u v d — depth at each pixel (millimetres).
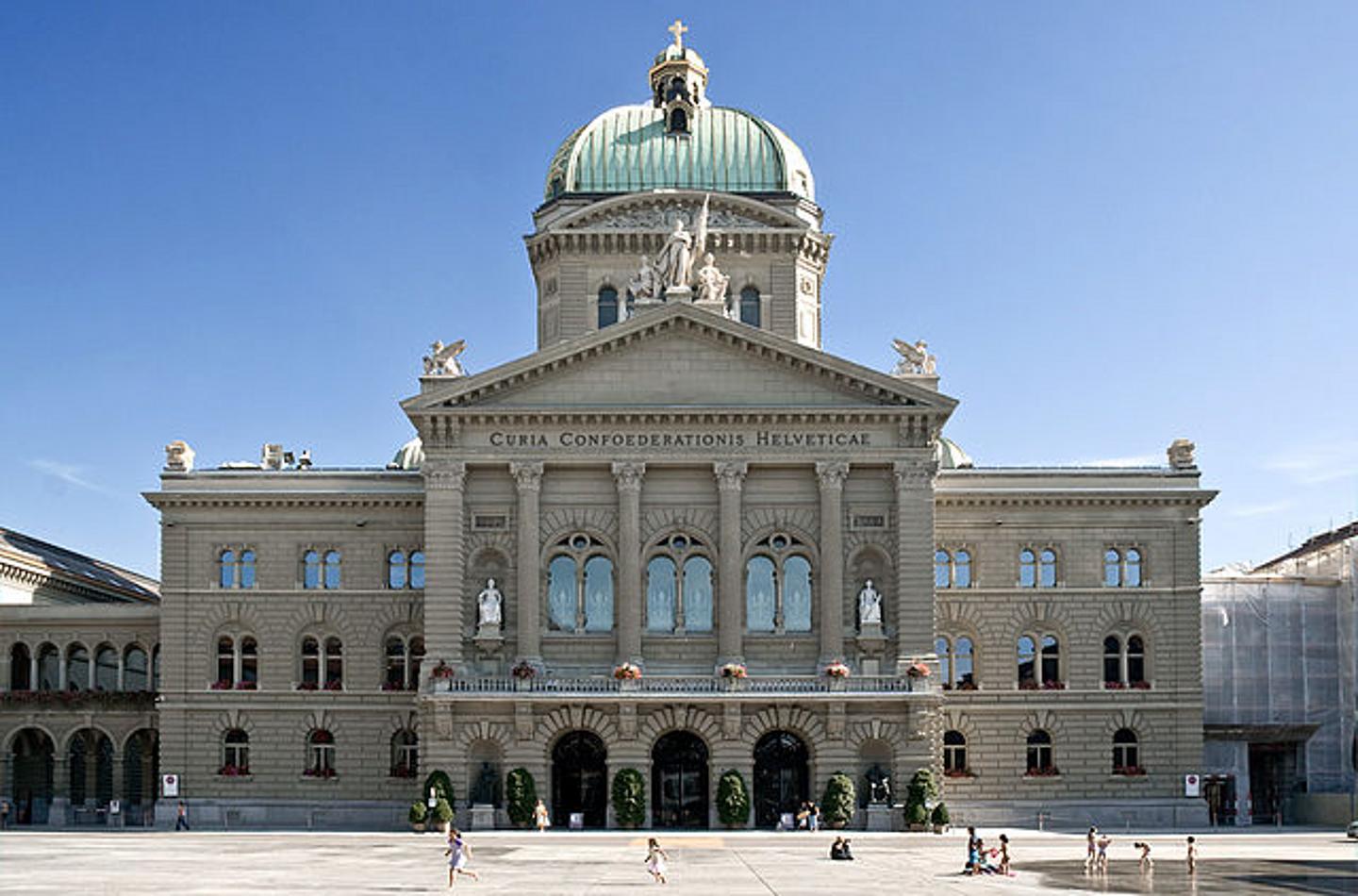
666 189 89500
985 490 82500
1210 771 85312
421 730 74750
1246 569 108000
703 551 76688
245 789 81438
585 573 76938
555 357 76062
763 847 65562
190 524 83188
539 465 76000
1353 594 86562
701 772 74562
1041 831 77750
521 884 49938
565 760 74688
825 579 75375
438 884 49781
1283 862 60438
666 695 72625
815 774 73562
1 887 47719
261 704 81938
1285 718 87250
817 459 76000
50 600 96125
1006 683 81625
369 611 82625
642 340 76750
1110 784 81062
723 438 76250
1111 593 82250
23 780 89438
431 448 76312
